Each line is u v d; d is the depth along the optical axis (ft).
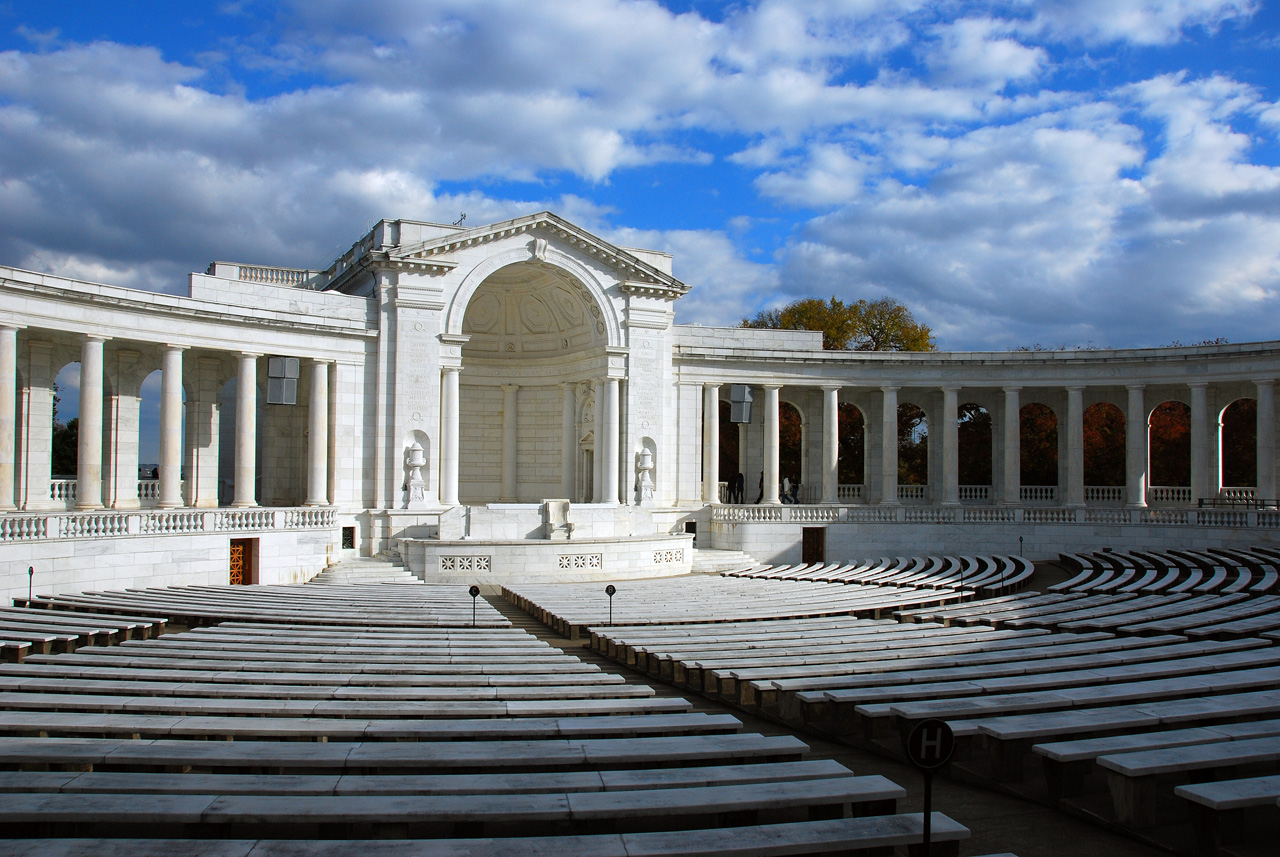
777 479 180.45
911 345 266.77
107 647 61.21
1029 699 46.42
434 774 37.78
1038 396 190.39
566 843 28.99
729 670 55.93
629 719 42.93
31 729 40.45
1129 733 46.24
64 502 139.85
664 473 174.40
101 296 121.80
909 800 41.37
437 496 153.69
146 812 29.99
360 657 58.23
